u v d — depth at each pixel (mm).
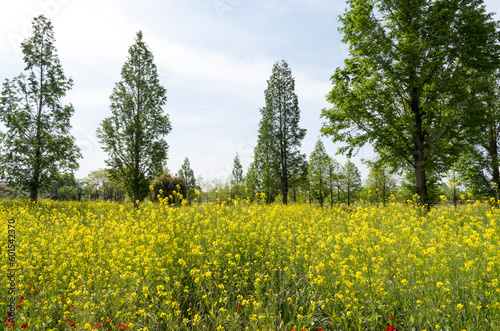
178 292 4352
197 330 3828
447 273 4184
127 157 19797
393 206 11281
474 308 3480
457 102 13102
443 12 13391
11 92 20734
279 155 28031
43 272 4949
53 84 21953
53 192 53094
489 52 13555
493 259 4176
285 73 28797
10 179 20266
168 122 20984
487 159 17141
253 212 7691
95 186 51219
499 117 14492
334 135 16234
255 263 5340
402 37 14898
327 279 4586
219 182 52875
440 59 13578
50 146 21250
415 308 3668
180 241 5492
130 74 20594
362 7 14750
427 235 6305
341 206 11648
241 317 4113
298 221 8852
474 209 9000
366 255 4711
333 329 3906
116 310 3873
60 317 4113
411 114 14406
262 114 29062
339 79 16000
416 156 14469
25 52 21344
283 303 4492
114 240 6543
